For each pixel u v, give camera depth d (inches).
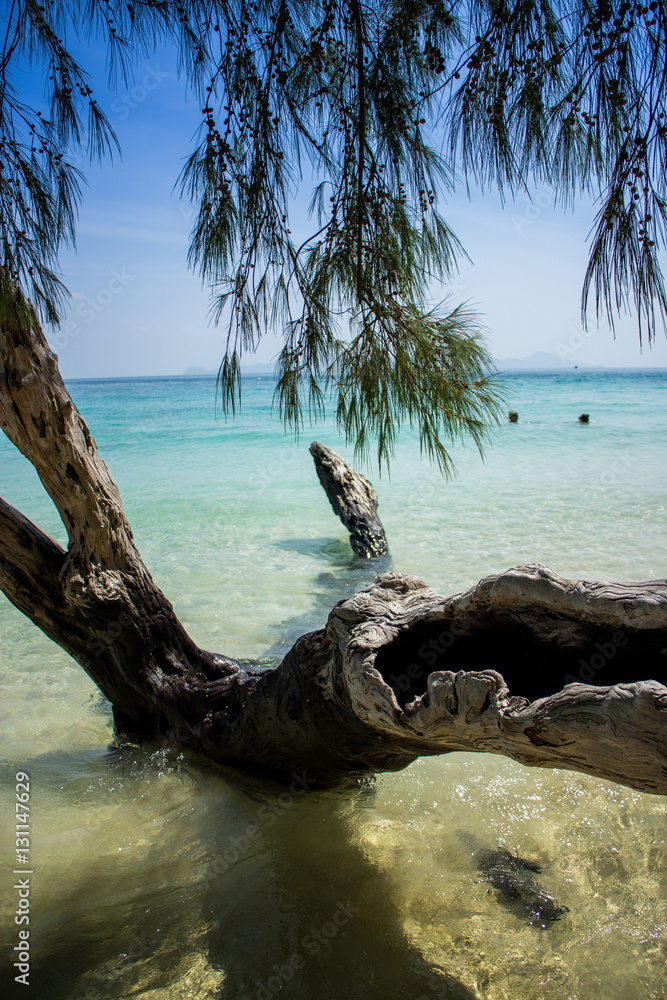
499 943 94.7
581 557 304.2
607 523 375.9
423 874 110.8
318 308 103.7
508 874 109.0
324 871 113.1
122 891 109.7
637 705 66.2
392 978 89.9
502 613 95.0
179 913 104.3
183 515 445.7
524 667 94.4
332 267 102.3
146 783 144.6
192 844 122.5
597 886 104.0
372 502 364.2
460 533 368.2
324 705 115.0
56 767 151.3
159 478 640.4
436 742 95.0
